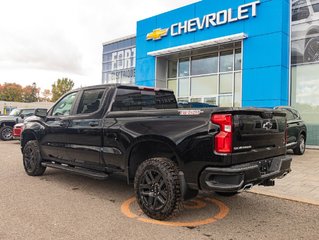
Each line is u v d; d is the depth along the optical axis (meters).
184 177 4.37
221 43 15.54
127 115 5.23
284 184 6.79
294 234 4.11
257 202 5.55
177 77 19.02
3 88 93.31
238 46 16.03
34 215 4.69
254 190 6.26
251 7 14.51
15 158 10.45
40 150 7.27
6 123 17.84
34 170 7.37
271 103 13.86
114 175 5.75
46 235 3.96
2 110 48.81
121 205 5.27
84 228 4.22
